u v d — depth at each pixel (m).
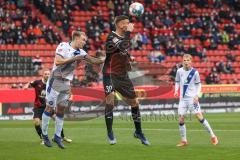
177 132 39.72
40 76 73.19
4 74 72.50
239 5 96.56
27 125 48.66
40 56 76.56
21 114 58.66
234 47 88.75
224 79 82.00
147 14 87.38
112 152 26.67
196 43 87.00
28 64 74.12
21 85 69.81
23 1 80.75
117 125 47.50
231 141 32.66
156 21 87.31
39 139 34.78
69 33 81.06
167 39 84.06
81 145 30.22
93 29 80.94
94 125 47.78
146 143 29.05
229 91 68.88
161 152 26.56
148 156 25.12
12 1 80.19
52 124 49.34
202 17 90.94
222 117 57.94
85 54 28.11
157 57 80.31
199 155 25.33
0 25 76.50
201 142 32.22
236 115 61.62
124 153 26.23
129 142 32.22
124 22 27.50
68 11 83.69
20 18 78.69
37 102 32.81
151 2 89.94
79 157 24.95
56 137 28.61
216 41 88.06
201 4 93.44
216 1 94.81
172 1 91.81
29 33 77.50
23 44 76.38
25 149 28.23
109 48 27.56
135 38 82.12
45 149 28.19
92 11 86.06
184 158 24.39
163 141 33.00
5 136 37.25
